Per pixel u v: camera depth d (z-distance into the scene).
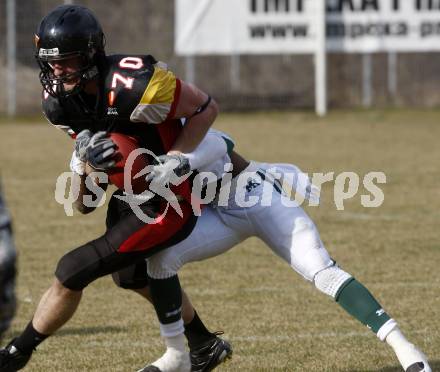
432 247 25.53
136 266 14.58
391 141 50.66
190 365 14.88
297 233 14.49
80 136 13.35
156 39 68.75
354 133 54.72
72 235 27.66
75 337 17.50
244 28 62.25
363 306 13.84
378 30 62.81
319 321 18.53
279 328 18.05
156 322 18.58
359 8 62.78
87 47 13.12
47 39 13.07
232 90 68.00
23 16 66.31
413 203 32.41
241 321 18.58
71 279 13.30
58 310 13.50
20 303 20.11
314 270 14.25
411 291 20.80
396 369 15.41
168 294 14.21
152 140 13.78
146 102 13.09
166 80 13.23
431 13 62.44
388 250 25.20
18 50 66.50
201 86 67.94
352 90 68.50
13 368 13.87
